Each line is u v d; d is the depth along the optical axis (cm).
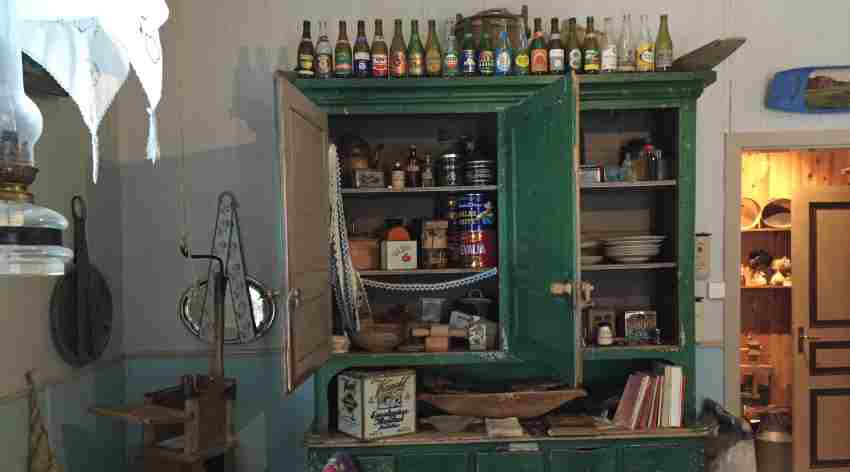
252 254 305
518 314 270
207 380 279
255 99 304
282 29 304
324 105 264
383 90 263
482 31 272
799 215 414
